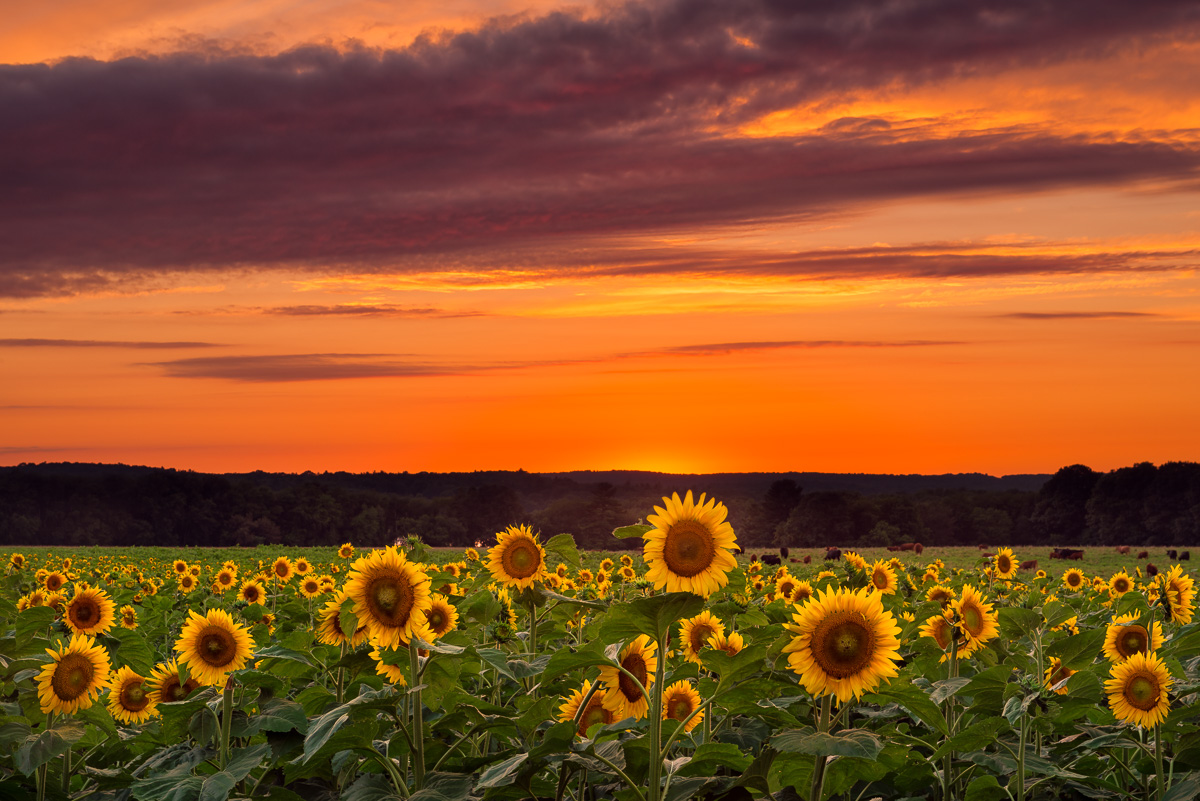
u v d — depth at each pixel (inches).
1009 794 253.4
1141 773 275.7
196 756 254.2
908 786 277.0
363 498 7652.6
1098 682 266.7
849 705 303.4
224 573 837.8
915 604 484.1
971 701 303.0
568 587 553.6
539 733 284.5
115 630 370.3
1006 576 686.5
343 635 285.7
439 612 284.8
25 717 283.1
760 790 200.2
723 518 203.5
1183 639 306.8
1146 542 7386.8
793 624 205.2
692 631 283.0
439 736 265.4
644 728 242.7
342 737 221.1
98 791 271.0
